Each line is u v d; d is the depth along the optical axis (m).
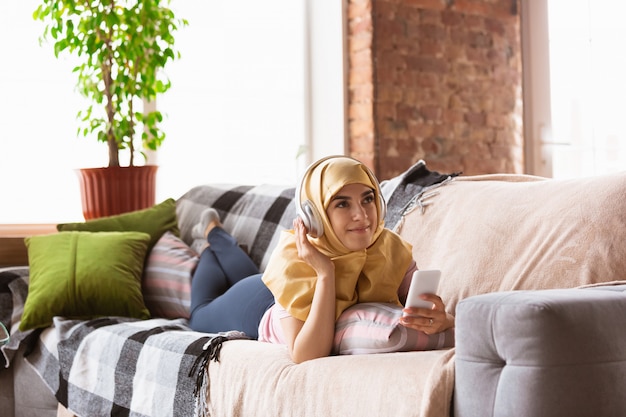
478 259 2.09
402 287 1.97
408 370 1.54
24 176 3.85
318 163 1.89
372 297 1.90
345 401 1.59
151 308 2.94
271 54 4.43
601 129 4.76
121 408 2.29
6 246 3.13
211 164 4.27
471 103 4.60
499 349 1.36
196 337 2.22
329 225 1.84
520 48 4.79
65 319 2.75
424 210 2.35
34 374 2.72
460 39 4.56
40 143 3.88
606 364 1.37
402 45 4.37
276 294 1.89
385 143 4.31
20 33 3.85
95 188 3.46
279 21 4.45
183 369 2.09
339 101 4.38
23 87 3.85
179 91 4.20
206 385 2.01
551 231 1.97
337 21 4.38
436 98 4.48
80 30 3.47
